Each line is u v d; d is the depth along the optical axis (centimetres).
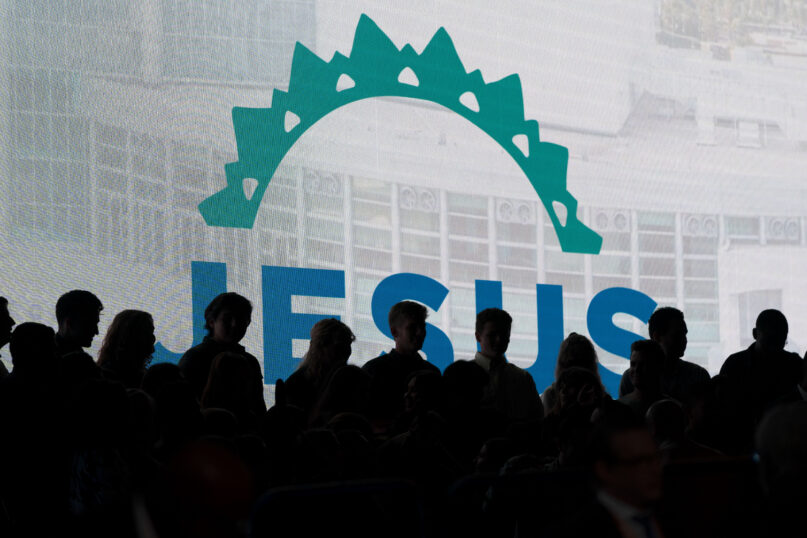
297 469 714
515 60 1580
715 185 1702
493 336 1138
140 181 1308
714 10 1723
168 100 1332
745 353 1187
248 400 861
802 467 491
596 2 1644
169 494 377
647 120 1664
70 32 1287
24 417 817
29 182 1252
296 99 1418
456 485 624
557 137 1600
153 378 852
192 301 1323
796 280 1748
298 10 1426
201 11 1358
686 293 1667
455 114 1530
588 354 1098
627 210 1638
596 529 481
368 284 1453
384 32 1491
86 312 983
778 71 1762
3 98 1245
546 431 843
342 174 1443
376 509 580
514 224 1559
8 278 1231
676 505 590
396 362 1102
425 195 1501
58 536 763
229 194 1359
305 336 1397
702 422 877
